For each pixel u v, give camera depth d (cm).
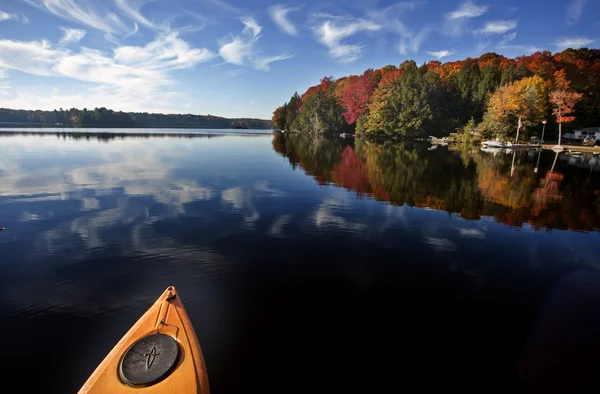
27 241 759
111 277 596
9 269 621
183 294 544
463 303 541
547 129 5322
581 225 978
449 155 3047
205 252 712
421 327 474
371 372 390
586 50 7294
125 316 485
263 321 478
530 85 4738
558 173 2014
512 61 7850
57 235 799
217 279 595
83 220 915
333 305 522
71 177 1579
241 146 3931
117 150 3006
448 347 434
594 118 5491
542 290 592
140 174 1709
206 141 4803
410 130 5662
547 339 453
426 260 704
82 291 549
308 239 807
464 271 658
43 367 388
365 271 643
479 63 8356
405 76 6078
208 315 489
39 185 1379
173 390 318
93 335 443
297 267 651
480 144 4838
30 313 487
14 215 955
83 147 3234
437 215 1049
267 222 936
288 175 1788
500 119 4772
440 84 6038
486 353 425
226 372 384
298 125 9781
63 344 425
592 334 466
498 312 519
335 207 1121
